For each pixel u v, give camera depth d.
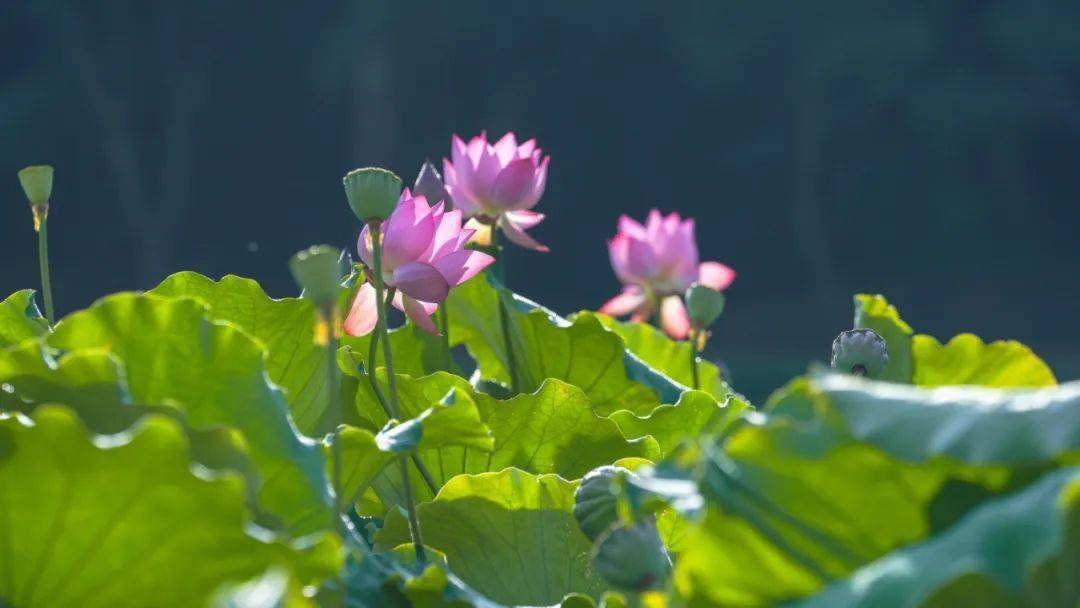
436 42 101.94
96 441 6.34
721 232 108.12
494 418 7.48
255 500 6.61
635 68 105.38
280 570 6.08
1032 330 98.06
